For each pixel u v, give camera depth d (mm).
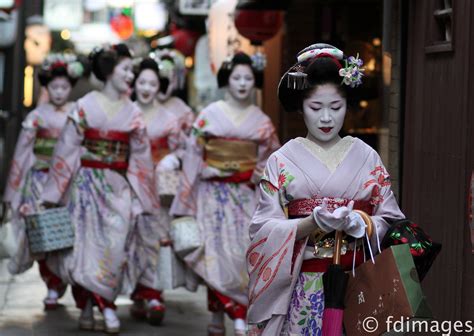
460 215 6250
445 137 6590
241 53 8953
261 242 5461
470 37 6172
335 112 5418
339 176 5402
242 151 8930
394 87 7852
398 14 7793
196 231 8922
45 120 11016
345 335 5246
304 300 5422
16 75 20297
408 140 7344
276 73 12578
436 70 6820
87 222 9180
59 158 9203
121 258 9141
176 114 11812
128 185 9320
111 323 9086
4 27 18484
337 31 11570
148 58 10992
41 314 9977
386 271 5000
